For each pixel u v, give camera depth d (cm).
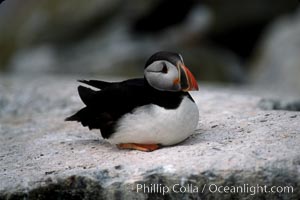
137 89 852
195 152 832
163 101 834
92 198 814
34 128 1109
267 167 779
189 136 914
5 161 910
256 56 2689
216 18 2831
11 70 2789
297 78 2212
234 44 2916
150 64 844
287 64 2312
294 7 2845
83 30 2825
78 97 1348
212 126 966
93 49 2750
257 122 954
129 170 807
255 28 2878
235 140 873
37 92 1401
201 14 2777
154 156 837
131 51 2658
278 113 1004
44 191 818
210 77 2620
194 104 862
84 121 907
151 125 831
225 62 2694
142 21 2827
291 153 803
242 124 954
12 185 820
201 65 2642
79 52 2759
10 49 2923
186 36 2750
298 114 988
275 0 2841
